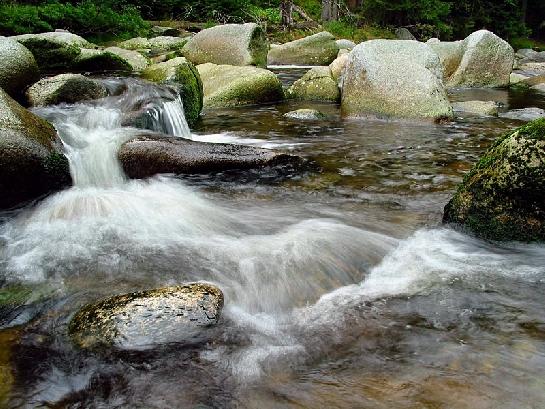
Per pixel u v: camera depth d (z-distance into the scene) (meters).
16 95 7.31
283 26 27.33
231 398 2.50
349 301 3.42
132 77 9.21
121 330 2.86
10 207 4.99
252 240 4.29
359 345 2.92
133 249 4.11
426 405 2.40
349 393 2.51
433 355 2.80
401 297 3.46
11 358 2.74
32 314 3.19
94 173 5.67
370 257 4.04
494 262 3.95
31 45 10.19
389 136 8.36
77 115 6.77
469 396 2.46
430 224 4.72
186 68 9.45
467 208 4.44
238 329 3.04
